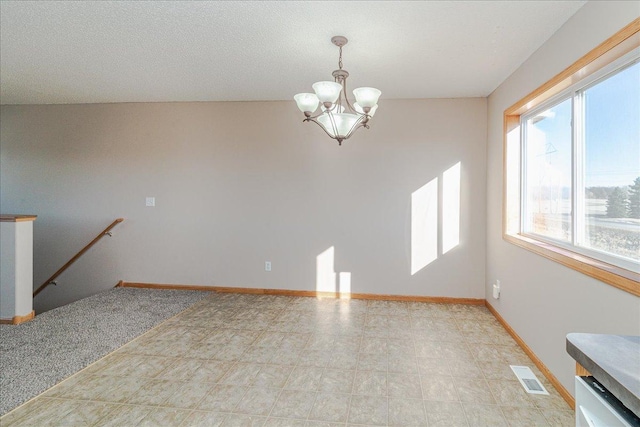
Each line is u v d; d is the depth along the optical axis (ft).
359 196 14.25
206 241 15.24
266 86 12.76
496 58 9.65
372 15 7.62
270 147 14.74
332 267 14.47
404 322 11.71
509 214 11.07
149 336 10.48
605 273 5.94
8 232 11.31
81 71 11.37
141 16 7.83
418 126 13.84
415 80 11.66
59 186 15.88
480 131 13.52
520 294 9.89
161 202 15.44
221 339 10.32
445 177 13.74
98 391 7.58
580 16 6.95
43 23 8.20
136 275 15.71
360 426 6.54
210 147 15.10
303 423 6.61
